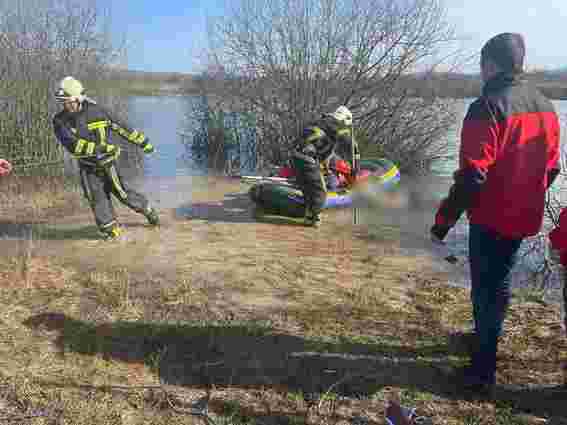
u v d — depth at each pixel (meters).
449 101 11.95
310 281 5.21
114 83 12.20
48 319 4.20
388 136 11.94
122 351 3.74
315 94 11.88
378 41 11.48
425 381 3.37
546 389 3.25
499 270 3.04
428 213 8.20
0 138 9.59
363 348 3.77
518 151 2.83
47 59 10.20
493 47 2.88
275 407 3.12
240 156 13.59
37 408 3.07
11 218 7.72
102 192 6.51
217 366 3.56
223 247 6.39
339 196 8.30
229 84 13.11
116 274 5.29
